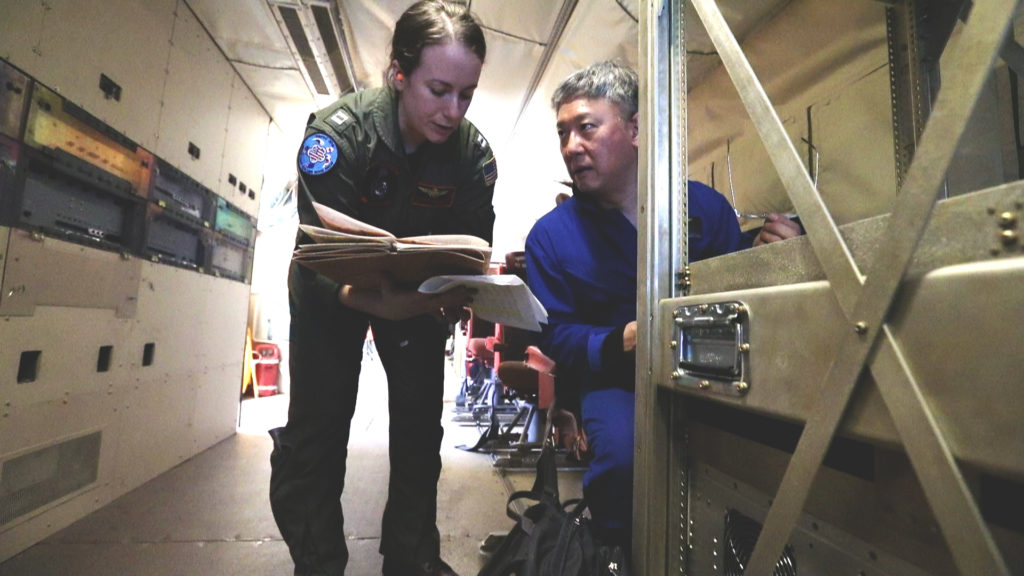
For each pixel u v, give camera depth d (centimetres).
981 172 109
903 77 100
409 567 124
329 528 114
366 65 297
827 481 53
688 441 78
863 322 41
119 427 198
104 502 188
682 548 77
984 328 32
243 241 325
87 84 175
